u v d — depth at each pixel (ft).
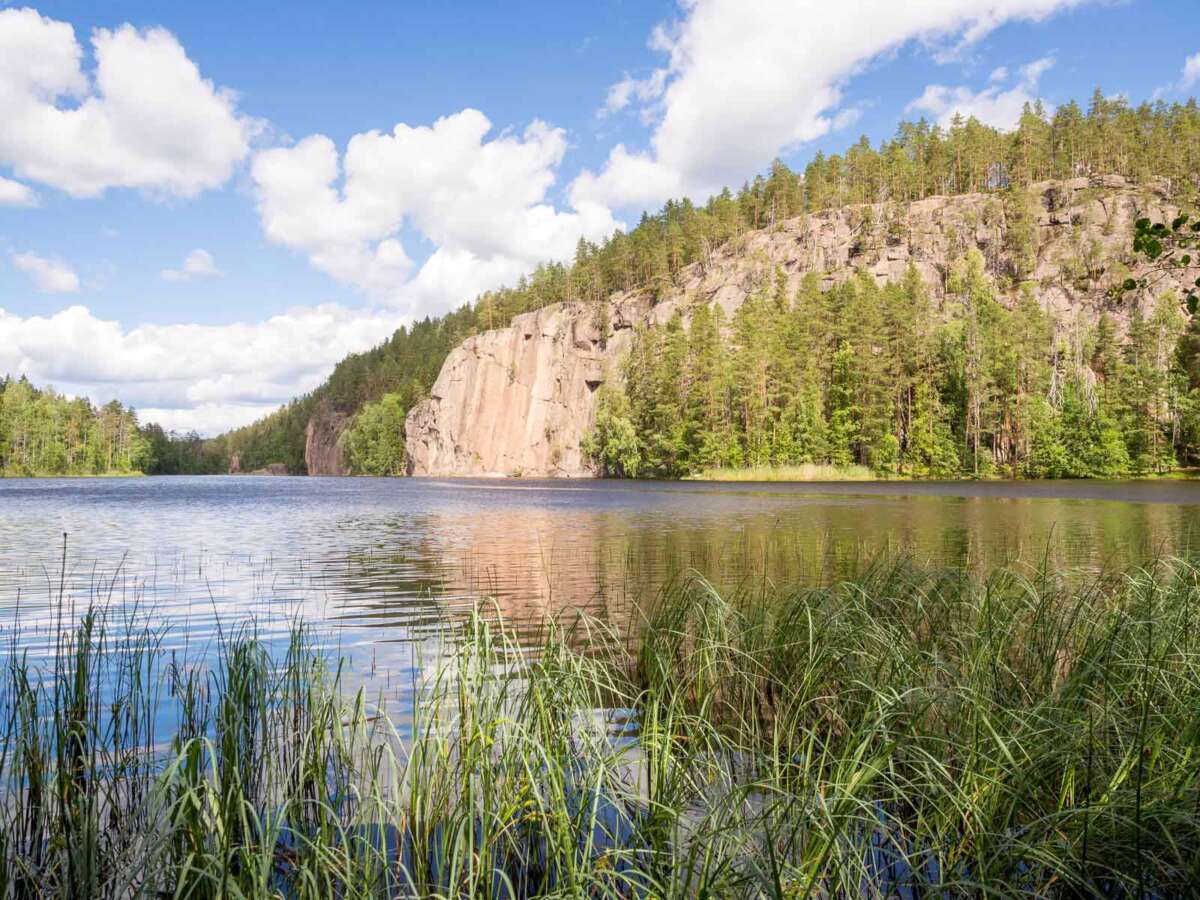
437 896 10.68
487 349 469.98
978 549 60.34
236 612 38.58
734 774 16.02
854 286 341.62
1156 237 19.70
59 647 20.61
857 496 159.63
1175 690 17.42
